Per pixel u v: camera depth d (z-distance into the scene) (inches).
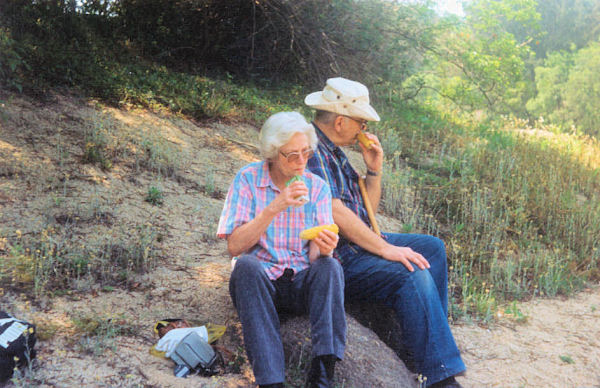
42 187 179.2
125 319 125.0
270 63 418.3
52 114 230.1
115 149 216.5
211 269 155.6
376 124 329.7
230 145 257.1
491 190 263.0
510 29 1194.6
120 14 391.5
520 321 163.8
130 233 164.1
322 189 121.1
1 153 191.6
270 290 109.9
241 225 113.8
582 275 199.8
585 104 1302.9
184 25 395.9
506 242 218.4
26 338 100.6
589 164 329.4
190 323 125.1
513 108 1318.9
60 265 142.0
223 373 111.5
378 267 126.6
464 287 171.3
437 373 120.3
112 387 101.1
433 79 658.2
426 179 265.1
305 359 117.7
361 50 438.0
